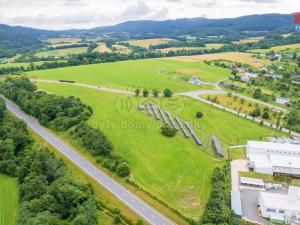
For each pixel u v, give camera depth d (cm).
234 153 15400
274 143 15625
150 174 13200
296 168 13625
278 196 11212
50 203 10356
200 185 12512
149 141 16038
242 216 10700
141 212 10675
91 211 9800
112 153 14375
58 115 18175
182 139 16462
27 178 11819
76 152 14900
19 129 16262
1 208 11100
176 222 10244
